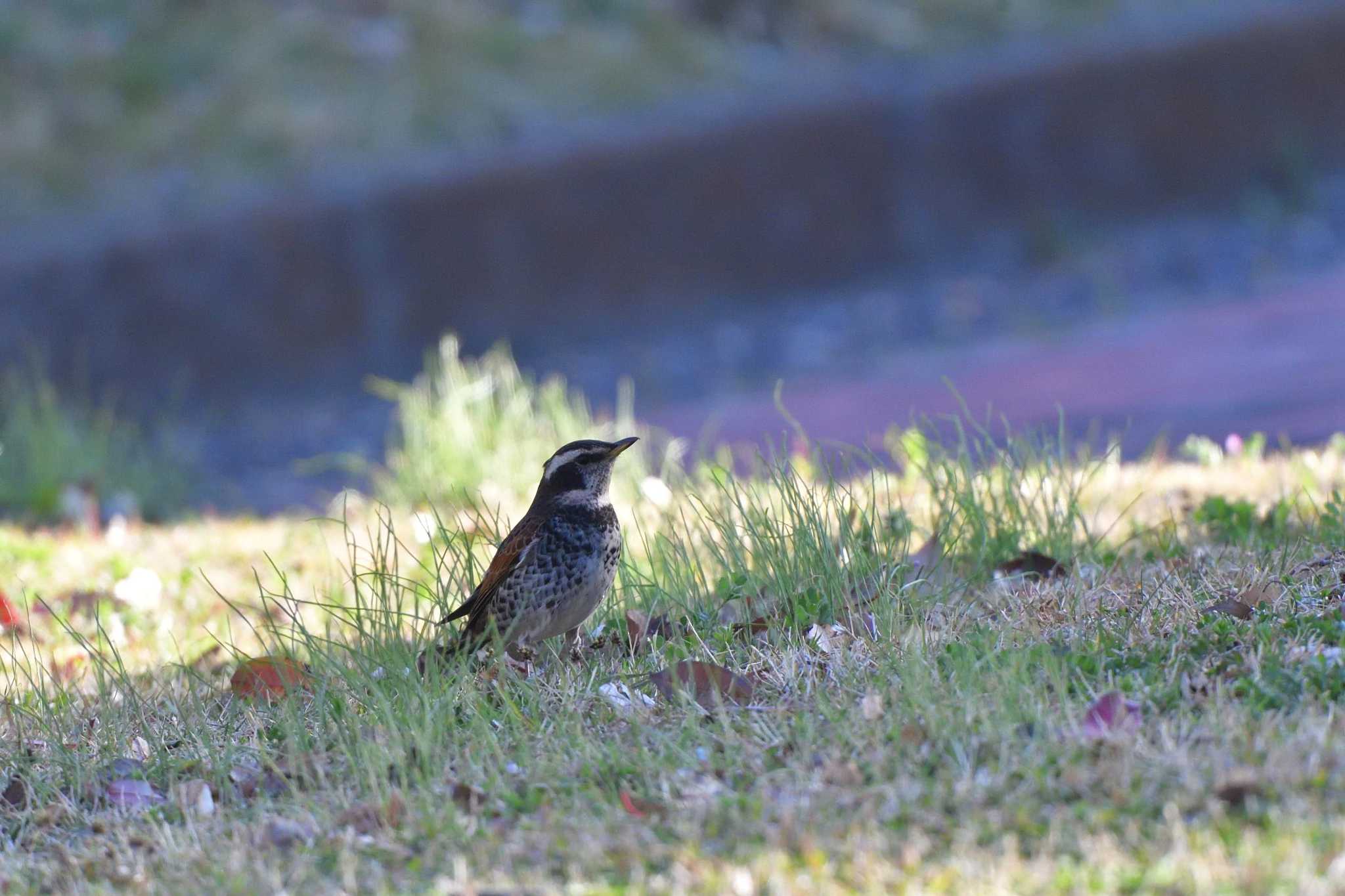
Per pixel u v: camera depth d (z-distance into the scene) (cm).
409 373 2188
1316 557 823
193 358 2209
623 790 605
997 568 883
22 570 1165
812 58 3056
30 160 2542
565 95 2789
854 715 646
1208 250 2309
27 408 1575
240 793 673
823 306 2286
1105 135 2600
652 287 2364
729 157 2438
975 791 561
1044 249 2370
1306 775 537
